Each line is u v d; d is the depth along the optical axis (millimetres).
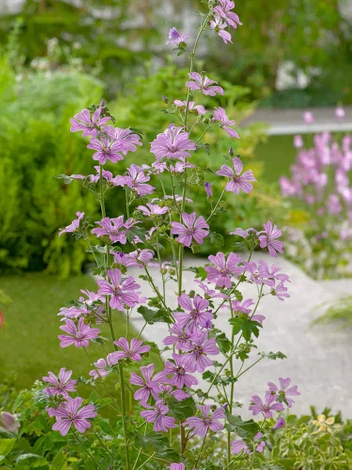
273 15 15742
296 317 4840
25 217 5926
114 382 3986
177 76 6441
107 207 5996
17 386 3979
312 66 16016
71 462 2723
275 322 4766
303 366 4152
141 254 2184
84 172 5875
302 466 2834
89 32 13547
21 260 5746
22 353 4383
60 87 7273
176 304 4977
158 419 2057
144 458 2602
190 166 2158
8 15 13070
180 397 2047
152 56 14414
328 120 13789
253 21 15633
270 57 15531
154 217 2182
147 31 14047
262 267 2123
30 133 5984
